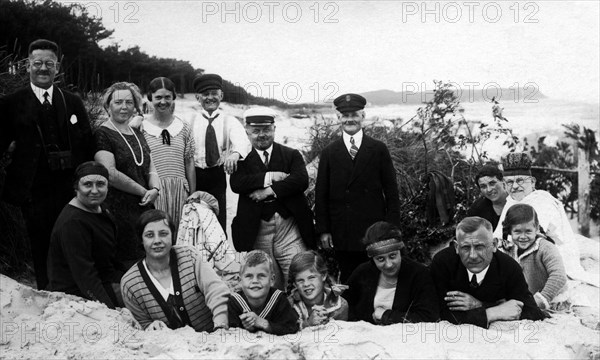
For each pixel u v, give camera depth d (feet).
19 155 16.53
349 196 19.08
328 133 27.22
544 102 37.06
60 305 14.67
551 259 16.58
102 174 15.46
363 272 16.33
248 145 19.66
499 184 19.21
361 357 13.75
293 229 19.07
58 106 16.84
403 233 24.36
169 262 15.10
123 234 17.37
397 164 25.27
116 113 17.71
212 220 17.71
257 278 14.62
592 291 18.42
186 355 13.43
